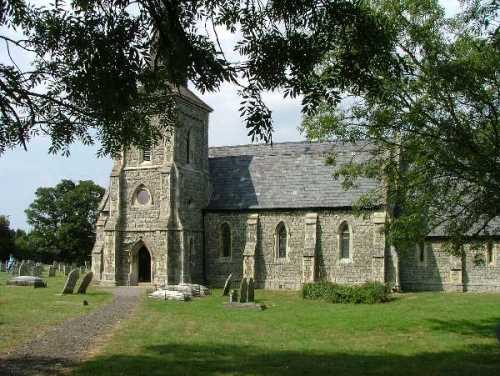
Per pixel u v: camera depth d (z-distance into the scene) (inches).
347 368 528.1
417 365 554.6
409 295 1283.2
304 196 1525.6
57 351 563.5
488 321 848.3
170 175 1462.8
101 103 418.0
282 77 426.6
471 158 642.2
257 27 427.2
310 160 1614.2
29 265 1690.5
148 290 1316.4
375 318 873.5
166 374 476.4
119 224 1513.3
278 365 530.9
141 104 534.6
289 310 982.4
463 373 521.0
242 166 1685.5
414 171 740.0
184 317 855.1
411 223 740.7
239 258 1560.0
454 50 667.4
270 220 1540.4
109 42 381.1
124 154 1539.1
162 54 416.2
